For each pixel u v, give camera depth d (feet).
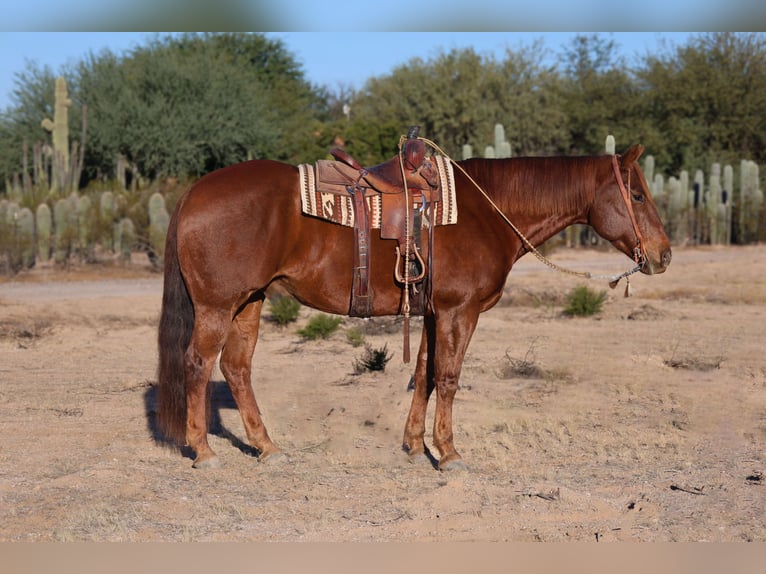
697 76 145.89
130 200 73.77
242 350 22.18
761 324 46.88
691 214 106.22
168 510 18.62
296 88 172.14
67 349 39.09
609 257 86.53
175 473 21.21
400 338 42.01
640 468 21.85
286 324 46.03
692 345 40.11
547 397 29.76
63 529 17.33
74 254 72.84
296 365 35.53
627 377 33.06
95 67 120.47
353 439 24.47
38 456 22.54
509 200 21.86
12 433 24.79
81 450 23.12
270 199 20.27
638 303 54.80
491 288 21.48
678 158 146.72
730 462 22.43
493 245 21.40
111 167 115.85
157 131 113.39
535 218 22.00
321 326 41.98
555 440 24.36
